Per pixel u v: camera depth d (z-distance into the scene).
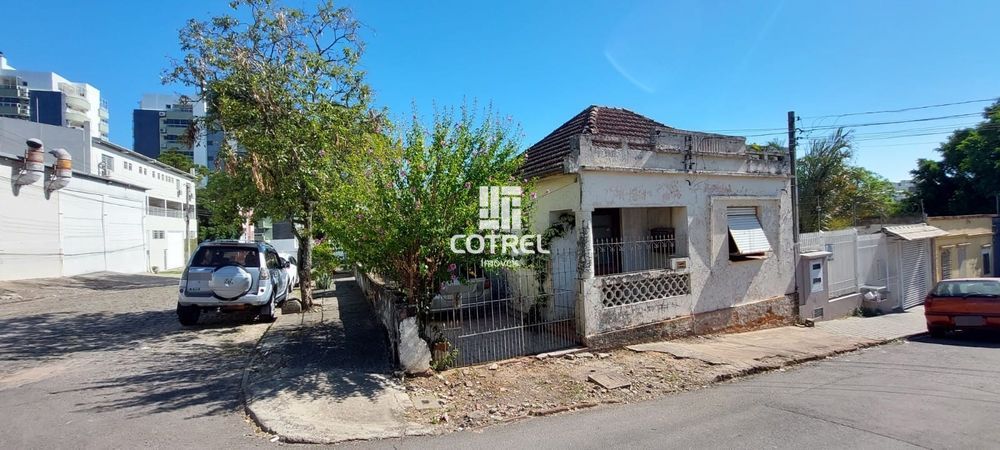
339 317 11.11
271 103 10.16
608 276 8.80
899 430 5.08
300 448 4.65
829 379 7.38
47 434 4.66
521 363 7.62
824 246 13.38
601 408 6.01
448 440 4.92
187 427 4.98
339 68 10.83
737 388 6.86
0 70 68.06
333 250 8.45
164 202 40.28
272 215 12.26
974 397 6.34
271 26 10.43
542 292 9.23
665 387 6.83
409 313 6.83
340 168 8.48
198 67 10.09
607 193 8.80
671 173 9.58
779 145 21.48
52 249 20.19
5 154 17.59
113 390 6.04
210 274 9.73
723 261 10.45
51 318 10.82
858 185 26.48
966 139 26.20
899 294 15.92
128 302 13.51
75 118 68.25
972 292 11.50
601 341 8.55
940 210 28.83
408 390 6.30
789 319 11.79
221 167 12.03
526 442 4.86
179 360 7.43
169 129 74.00
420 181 6.70
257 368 7.00
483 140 7.16
